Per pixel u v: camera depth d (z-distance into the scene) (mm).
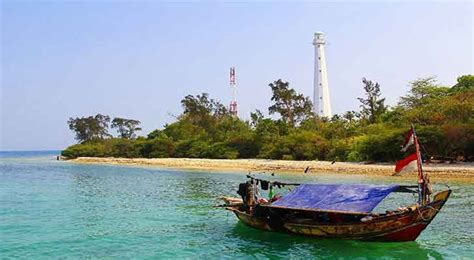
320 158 80438
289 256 19391
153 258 19469
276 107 108375
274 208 22641
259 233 23688
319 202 21500
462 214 28750
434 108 67312
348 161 73062
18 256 19812
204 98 129750
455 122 60906
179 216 29891
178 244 21891
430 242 21453
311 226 21203
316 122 98812
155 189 47438
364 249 20047
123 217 29625
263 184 25812
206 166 83062
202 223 27266
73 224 27188
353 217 20922
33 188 49375
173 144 113062
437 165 57625
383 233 19875
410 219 19359
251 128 109125
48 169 88875
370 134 73438
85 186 51438
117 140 139125
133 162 105312
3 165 109062
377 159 68938
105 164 107312
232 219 28594
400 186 21250
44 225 26891
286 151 84312
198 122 125938
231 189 46688
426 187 20266
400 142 62812
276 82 109500
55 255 20000
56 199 39438
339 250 20016
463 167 53906
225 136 105625
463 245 20969
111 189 47844
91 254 20109
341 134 85750
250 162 79062
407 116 69188
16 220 28562
